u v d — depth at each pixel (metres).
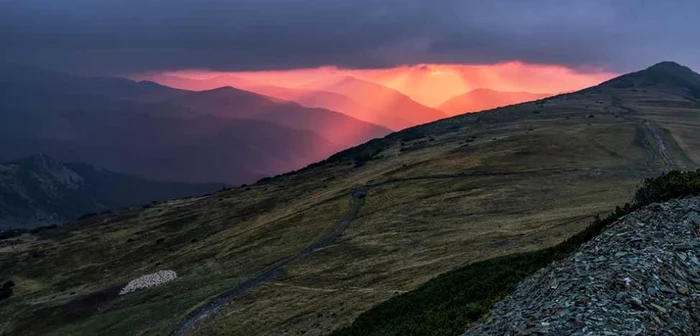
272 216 153.00
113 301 109.31
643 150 144.00
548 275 23.61
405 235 91.81
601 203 82.88
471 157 156.75
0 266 174.88
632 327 15.98
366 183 151.12
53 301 122.38
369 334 37.19
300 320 59.34
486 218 90.62
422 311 36.59
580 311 17.36
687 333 16.53
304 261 92.56
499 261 43.31
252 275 92.31
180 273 118.25
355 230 107.31
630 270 19.75
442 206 107.38
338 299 62.78
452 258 64.75
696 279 19.83
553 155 143.50
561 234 61.53
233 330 64.88
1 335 105.62
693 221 24.20
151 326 78.81
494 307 24.33
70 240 197.38
